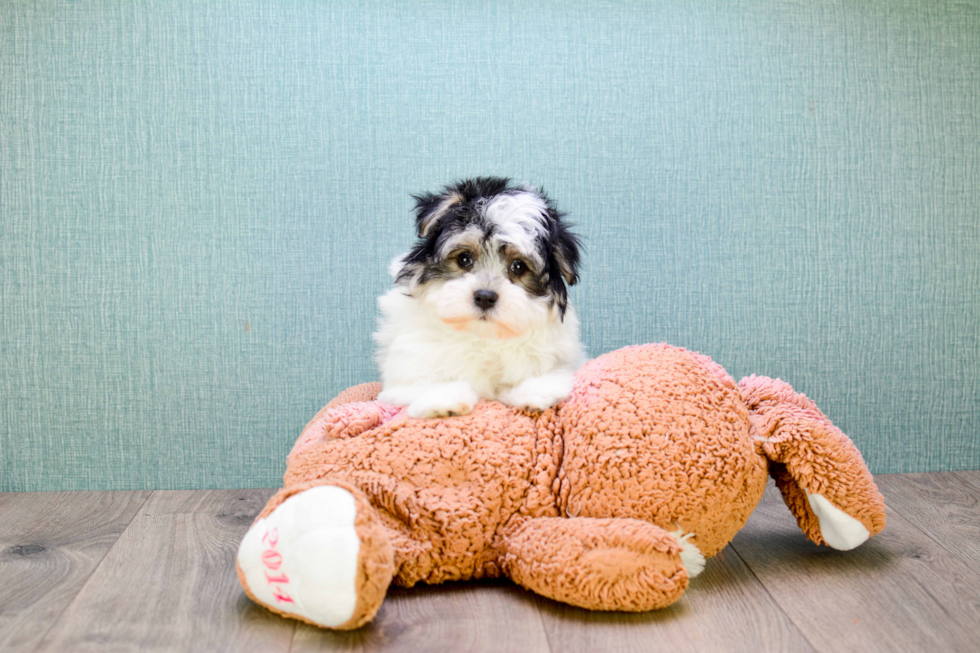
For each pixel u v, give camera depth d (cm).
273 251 208
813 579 150
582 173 212
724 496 141
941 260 221
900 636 127
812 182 216
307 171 207
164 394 209
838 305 219
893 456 223
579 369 164
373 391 186
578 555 129
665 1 211
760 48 214
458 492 142
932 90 218
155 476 211
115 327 207
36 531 176
